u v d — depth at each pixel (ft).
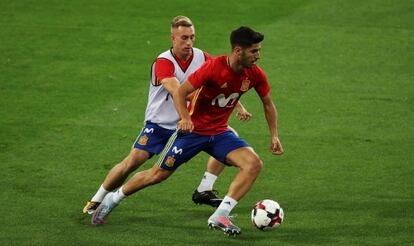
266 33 192.65
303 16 205.87
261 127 135.03
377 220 92.48
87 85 156.56
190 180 109.50
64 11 208.95
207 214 96.02
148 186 98.68
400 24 200.44
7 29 192.85
